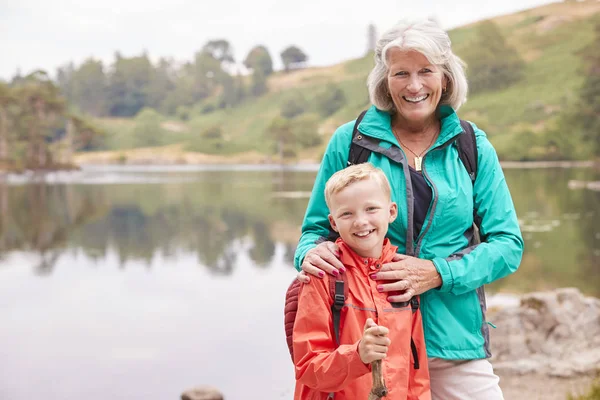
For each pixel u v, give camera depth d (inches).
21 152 3289.9
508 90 3125.0
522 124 2677.2
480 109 2992.1
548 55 3484.3
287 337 84.8
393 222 89.0
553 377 192.2
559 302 217.0
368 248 82.0
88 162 4288.9
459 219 89.0
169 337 327.9
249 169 3228.3
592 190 1175.6
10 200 1432.1
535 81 3139.8
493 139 2541.8
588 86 2038.6
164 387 250.8
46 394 249.0
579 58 3245.6
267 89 5841.5
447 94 92.6
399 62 87.8
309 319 79.5
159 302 421.1
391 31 89.3
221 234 825.5
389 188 84.1
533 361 201.3
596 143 2016.5
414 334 84.6
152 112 5201.8
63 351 310.7
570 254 546.3
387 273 81.9
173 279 510.9
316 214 95.9
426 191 89.3
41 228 929.5
